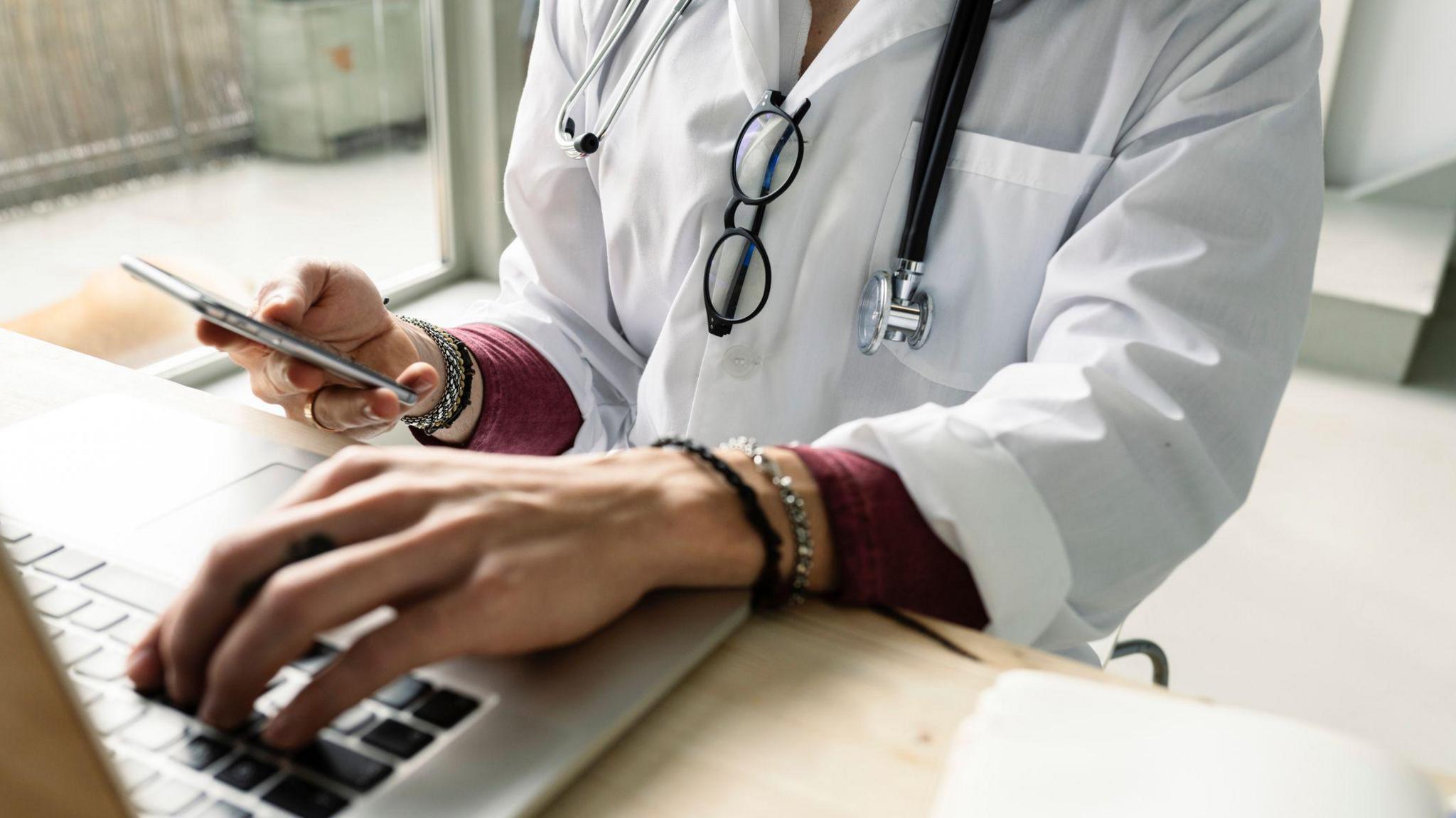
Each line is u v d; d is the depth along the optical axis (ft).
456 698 1.25
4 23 5.27
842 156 2.62
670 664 1.32
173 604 1.30
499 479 1.46
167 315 5.82
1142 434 1.92
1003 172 2.52
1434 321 9.62
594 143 2.98
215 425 1.92
